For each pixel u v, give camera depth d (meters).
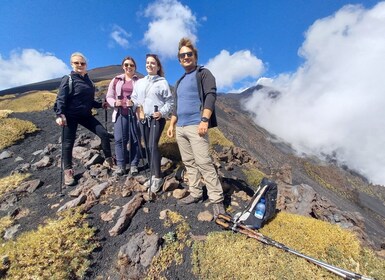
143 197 2.75
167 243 2.19
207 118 2.25
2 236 2.39
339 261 2.02
